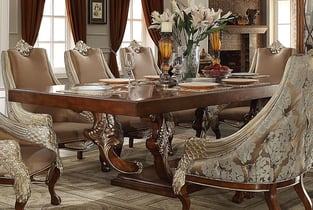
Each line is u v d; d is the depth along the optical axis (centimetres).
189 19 368
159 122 313
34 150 271
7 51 382
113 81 359
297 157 247
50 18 652
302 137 246
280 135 231
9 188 350
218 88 318
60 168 298
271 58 479
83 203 315
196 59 378
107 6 702
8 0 572
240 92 319
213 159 244
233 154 237
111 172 397
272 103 227
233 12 911
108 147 340
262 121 229
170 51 343
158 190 325
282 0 968
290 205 313
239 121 452
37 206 308
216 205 312
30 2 602
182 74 376
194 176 253
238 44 930
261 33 977
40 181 305
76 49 441
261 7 983
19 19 607
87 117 396
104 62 457
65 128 363
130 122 404
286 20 967
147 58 493
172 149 477
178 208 305
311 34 655
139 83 359
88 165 421
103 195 334
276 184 242
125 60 326
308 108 242
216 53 403
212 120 451
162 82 340
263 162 233
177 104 268
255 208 306
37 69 396
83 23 660
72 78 425
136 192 341
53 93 292
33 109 381
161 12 761
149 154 463
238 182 239
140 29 766
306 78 230
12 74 376
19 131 275
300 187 263
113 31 703
